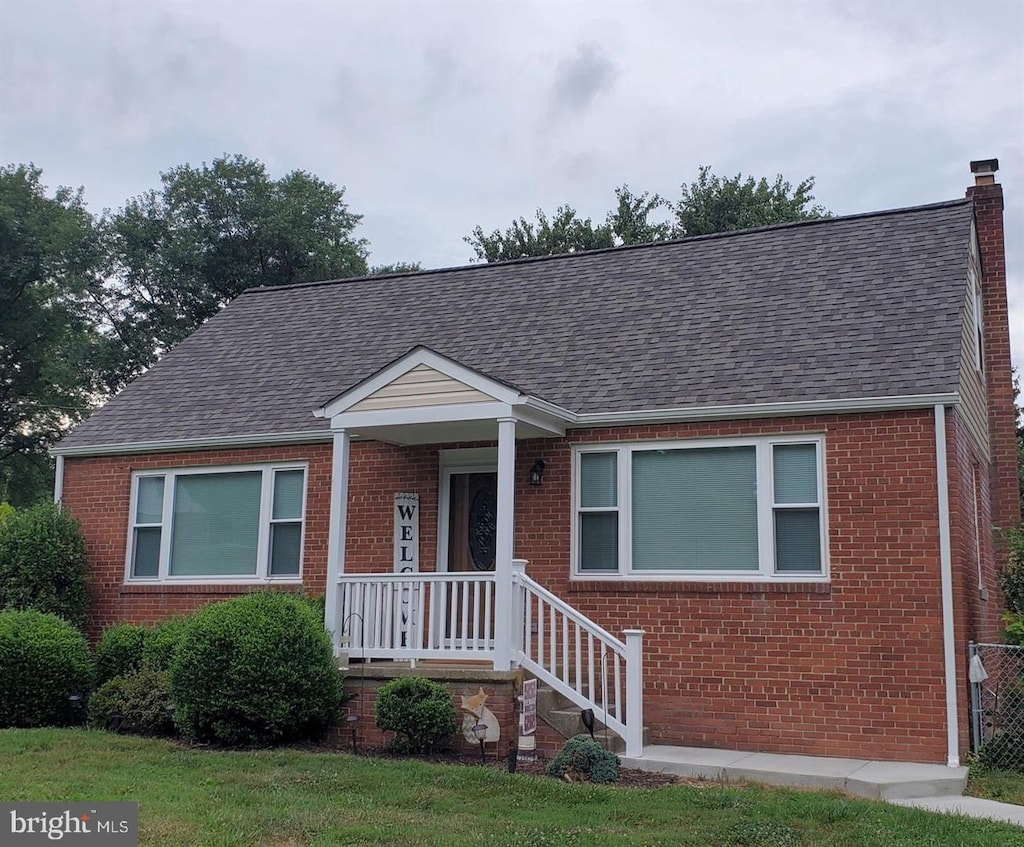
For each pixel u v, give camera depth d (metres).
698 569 11.51
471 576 11.05
